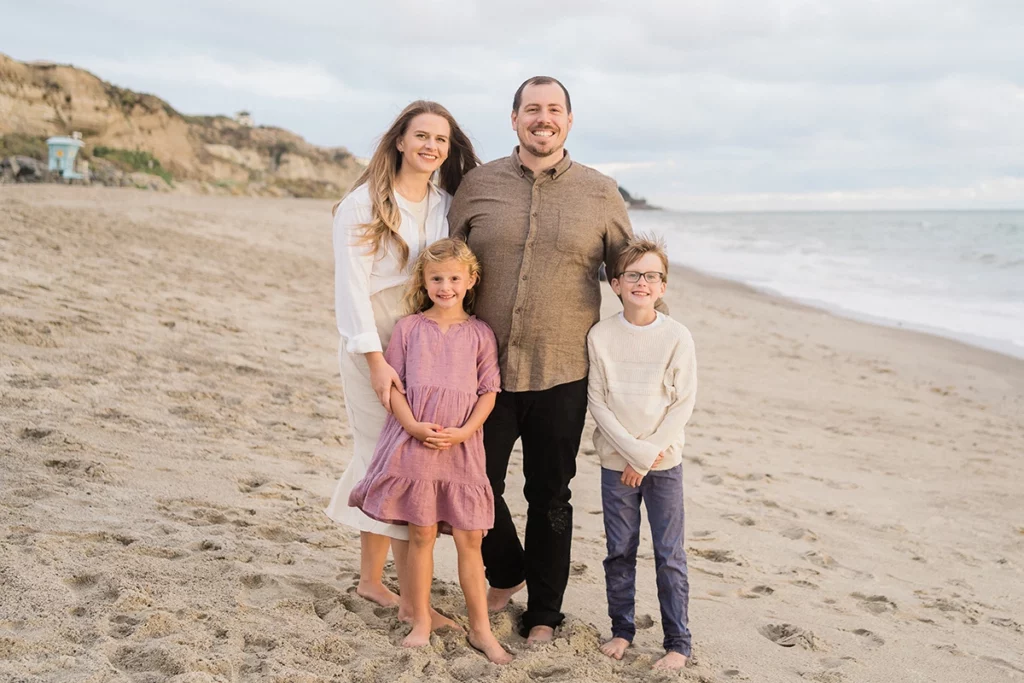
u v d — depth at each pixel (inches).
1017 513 216.5
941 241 1390.3
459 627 120.4
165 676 91.1
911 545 188.1
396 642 112.5
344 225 118.9
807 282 776.3
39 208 485.4
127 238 439.8
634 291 118.3
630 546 121.3
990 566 180.9
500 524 124.6
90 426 168.7
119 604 104.7
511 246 119.6
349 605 121.3
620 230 124.5
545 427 120.2
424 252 115.6
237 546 130.2
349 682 98.3
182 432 179.6
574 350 120.6
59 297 264.8
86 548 118.1
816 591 156.9
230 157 3243.1
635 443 115.6
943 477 243.9
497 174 123.0
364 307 117.0
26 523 122.9
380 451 114.0
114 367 211.0
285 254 528.7
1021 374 403.2
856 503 214.5
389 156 120.9
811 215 4633.4
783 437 273.0
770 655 126.5
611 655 118.0
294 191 3090.6
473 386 114.1
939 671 126.7
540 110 117.0
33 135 2223.2
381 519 111.2
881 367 405.7
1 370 188.1
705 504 200.7
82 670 89.0
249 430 192.7
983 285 745.0
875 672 123.8
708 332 469.7
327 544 140.3
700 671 115.6
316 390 236.5
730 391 331.9
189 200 1105.4
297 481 167.0
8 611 99.2
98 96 2449.6
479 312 121.9
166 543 125.5
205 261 424.8
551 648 116.4
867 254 1122.7
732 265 951.6
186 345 250.4
